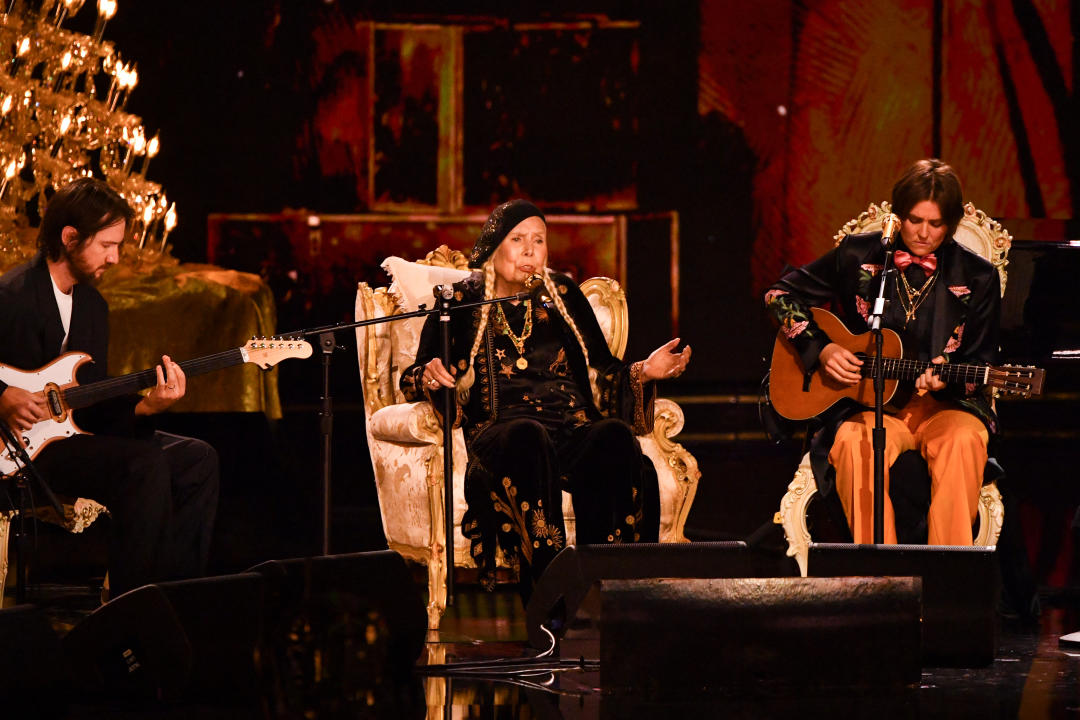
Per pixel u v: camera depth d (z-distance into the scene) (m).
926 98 21.22
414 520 9.54
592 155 21.16
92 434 8.53
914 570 7.40
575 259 21.22
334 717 6.03
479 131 20.95
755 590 6.54
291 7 20.39
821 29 21.12
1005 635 8.79
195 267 13.84
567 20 20.97
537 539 8.47
